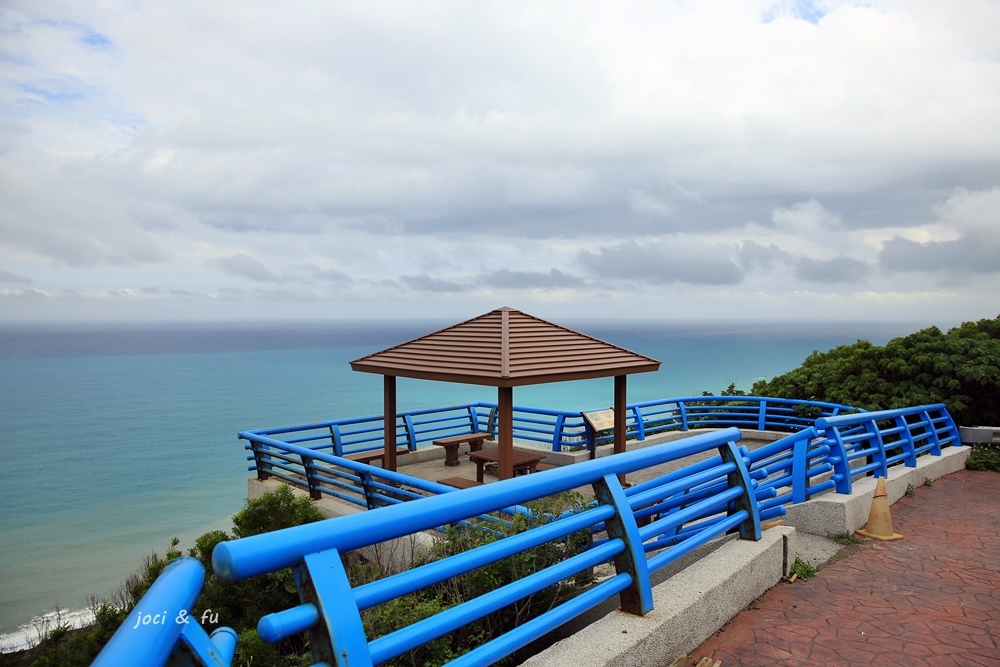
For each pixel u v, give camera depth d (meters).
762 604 4.43
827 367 13.98
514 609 3.96
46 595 18.28
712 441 4.39
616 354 9.99
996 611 4.40
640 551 3.41
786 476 6.78
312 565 1.90
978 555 5.73
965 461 9.95
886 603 4.52
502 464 8.32
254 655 4.46
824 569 5.32
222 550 1.71
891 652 3.73
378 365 10.02
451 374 8.73
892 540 6.18
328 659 1.89
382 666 3.38
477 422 13.11
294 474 9.44
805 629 4.02
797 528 6.51
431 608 3.60
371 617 3.68
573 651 3.00
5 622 15.80
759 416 13.41
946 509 7.43
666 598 3.67
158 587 1.50
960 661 3.63
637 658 3.11
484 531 4.42
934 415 11.18
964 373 10.97
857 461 9.82
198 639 1.51
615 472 3.40
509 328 9.51
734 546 4.64
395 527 2.14
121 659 1.15
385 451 10.31
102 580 19.64
